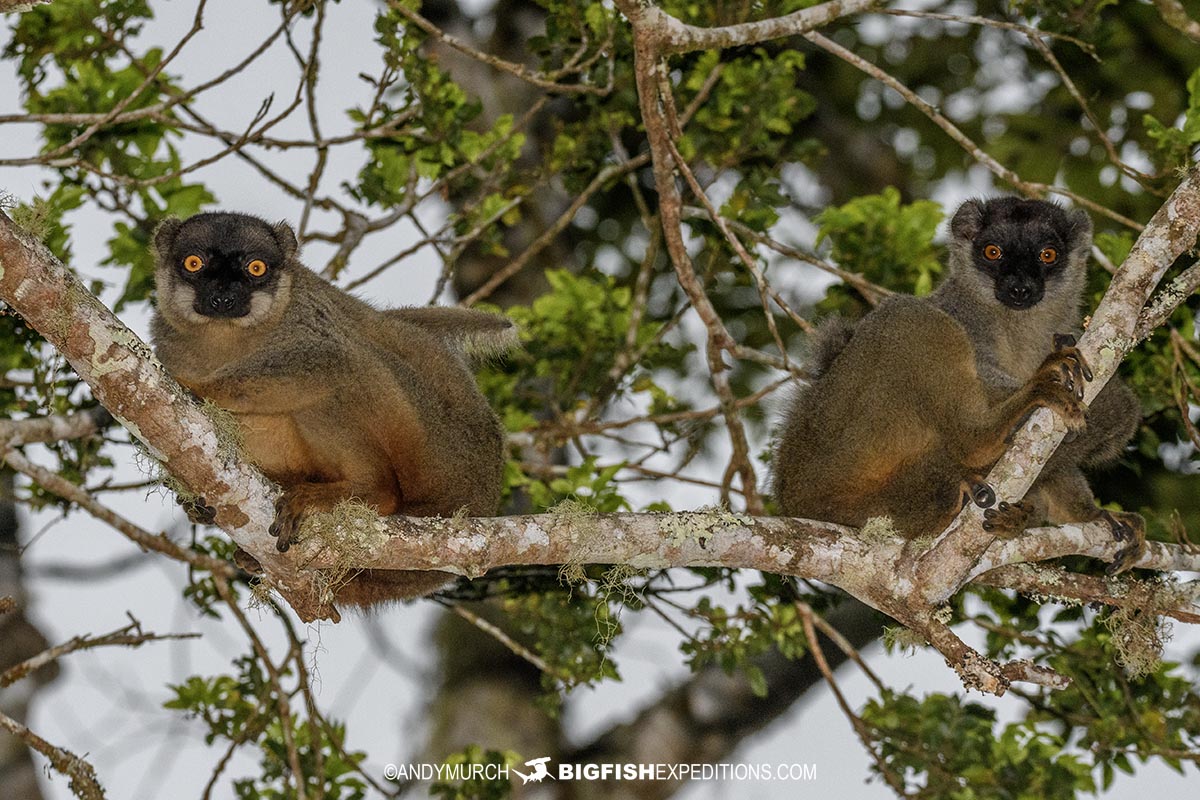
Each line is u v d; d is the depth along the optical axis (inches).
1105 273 575.5
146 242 570.6
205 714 543.2
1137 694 542.6
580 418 601.9
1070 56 750.5
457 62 831.7
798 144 604.1
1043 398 401.1
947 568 392.8
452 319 508.4
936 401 432.8
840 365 459.2
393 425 421.4
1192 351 493.4
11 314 482.9
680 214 497.4
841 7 461.7
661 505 560.1
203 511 373.1
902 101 875.4
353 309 462.3
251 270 446.9
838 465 447.8
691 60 611.5
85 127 554.9
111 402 353.4
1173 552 450.9
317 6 487.8
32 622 673.6
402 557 382.0
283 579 383.6
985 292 506.3
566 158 614.9
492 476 457.4
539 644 570.6
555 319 620.7
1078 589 439.2
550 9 577.3
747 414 811.4
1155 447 550.9
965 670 373.4
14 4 356.8
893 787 534.6
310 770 535.8
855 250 607.8
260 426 420.2
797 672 781.9
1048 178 773.3
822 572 405.4
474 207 590.2
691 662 554.9
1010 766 545.0
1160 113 751.7
